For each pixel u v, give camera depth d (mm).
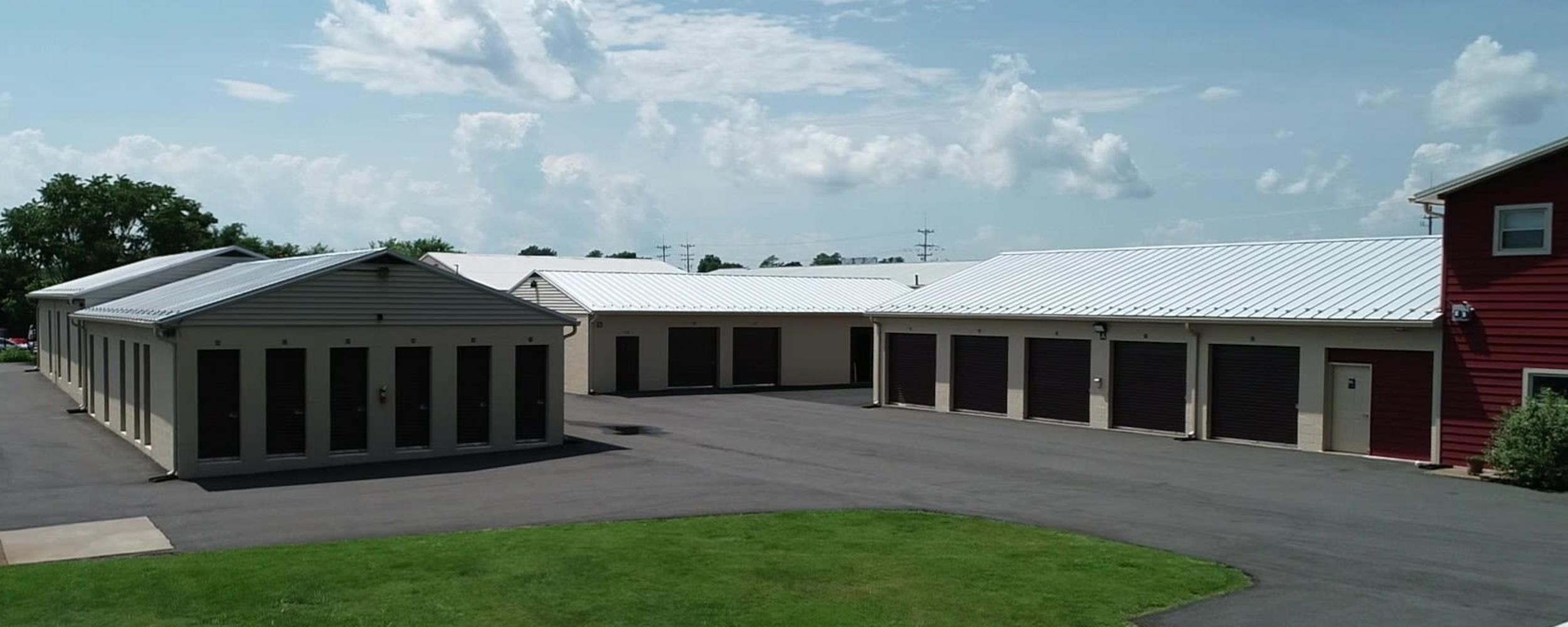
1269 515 16375
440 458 22359
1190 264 31516
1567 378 20219
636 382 38875
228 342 20359
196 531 14992
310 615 10289
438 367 22625
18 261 72312
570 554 12883
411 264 22312
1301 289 26438
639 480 19469
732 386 40969
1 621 10055
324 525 15383
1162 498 17875
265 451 20734
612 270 64750
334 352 21516
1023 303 31531
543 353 24078
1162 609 10977
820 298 44062
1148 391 27938
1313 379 24344
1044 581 11930
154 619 10133
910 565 12602
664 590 11312
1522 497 18188
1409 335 22578
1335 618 10766
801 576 12023
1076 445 25156
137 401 23672
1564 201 20250
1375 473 20969
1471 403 21516
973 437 26547
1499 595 11688
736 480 19469
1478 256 21453
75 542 14352
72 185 73250
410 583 11438
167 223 75875
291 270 24844
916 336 34156
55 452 22969
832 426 28547
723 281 44812
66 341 37125
